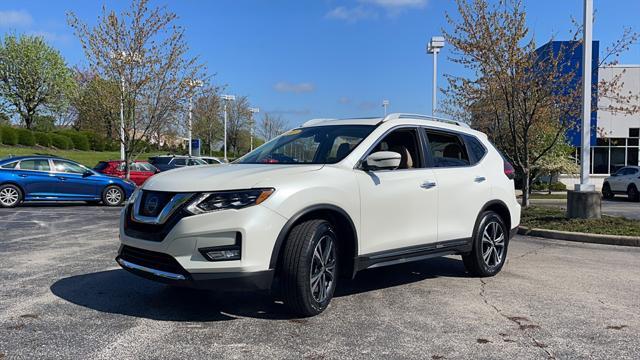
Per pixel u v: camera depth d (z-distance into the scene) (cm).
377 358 396
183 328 452
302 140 592
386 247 543
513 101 1303
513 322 486
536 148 1808
